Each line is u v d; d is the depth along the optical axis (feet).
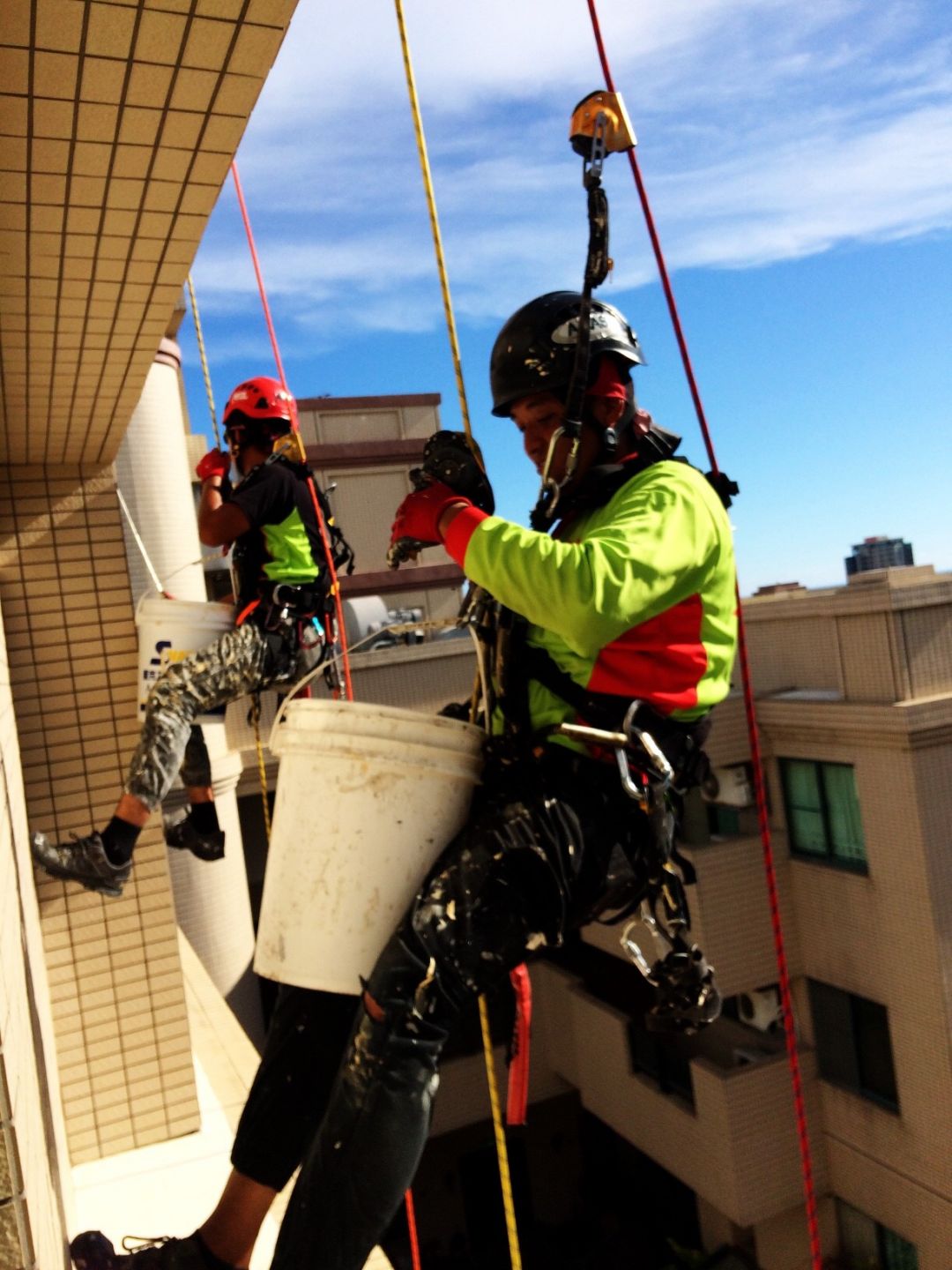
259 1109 5.78
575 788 5.07
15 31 5.30
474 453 5.32
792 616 38.01
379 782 5.14
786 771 38.52
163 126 6.31
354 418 77.61
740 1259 42.14
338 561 11.34
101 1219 11.51
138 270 8.30
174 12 5.30
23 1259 3.74
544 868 4.83
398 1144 4.57
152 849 13.46
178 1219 11.40
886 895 34.24
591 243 5.33
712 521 5.20
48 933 12.95
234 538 10.26
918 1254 34.35
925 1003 33.14
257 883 45.19
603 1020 43.75
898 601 33.01
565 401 5.41
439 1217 49.11
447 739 5.18
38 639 12.98
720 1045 41.73
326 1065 5.74
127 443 36.83
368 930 5.14
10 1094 3.79
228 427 11.16
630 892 5.36
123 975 13.23
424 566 77.51
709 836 41.50
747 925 37.99
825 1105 37.81
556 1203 50.52
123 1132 13.07
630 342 5.78
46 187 6.91
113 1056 13.12
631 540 4.79
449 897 4.75
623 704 5.13
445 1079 45.50
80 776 13.03
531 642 5.35
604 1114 44.83
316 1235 4.54
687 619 5.18
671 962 5.49
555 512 5.47
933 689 33.63
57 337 9.42
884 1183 35.40
